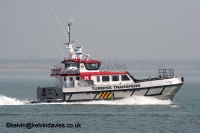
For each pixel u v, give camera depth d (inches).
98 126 6609.3
